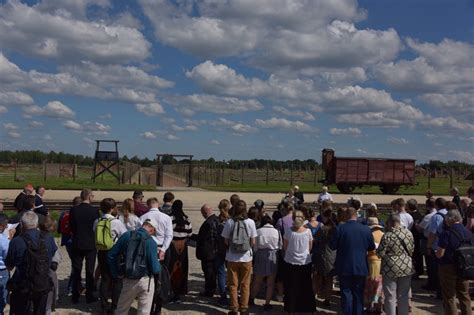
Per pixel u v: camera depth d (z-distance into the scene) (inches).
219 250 398.6
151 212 354.0
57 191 1348.4
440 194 1651.1
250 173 2593.5
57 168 2000.5
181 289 407.2
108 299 381.1
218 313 378.0
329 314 380.8
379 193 1796.3
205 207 416.2
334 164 1739.7
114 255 302.8
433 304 413.4
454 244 335.9
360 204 410.6
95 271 451.8
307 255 368.2
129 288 298.8
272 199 1295.5
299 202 670.5
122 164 1961.1
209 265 414.9
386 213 1090.1
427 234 434.9
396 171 1774.1
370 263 374.6
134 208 414.3
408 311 344.8
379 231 387.9
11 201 1059.9
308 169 2677.2
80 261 390.0
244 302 364.8
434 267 445.1
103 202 365.7
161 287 350.6
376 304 373.1
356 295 333.7
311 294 369.4
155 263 300.2
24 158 5211.6
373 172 1752.0
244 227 362.6
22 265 282.5
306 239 368.2
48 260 290.5
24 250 283.4
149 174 2030.0
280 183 2068.2
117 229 361.1
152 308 360.2
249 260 363.9
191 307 391.2
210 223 409.1
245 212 369.1
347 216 342.3
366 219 409.1
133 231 303.9
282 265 398.0
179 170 2330.2
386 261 339.3
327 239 387.5
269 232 387.5
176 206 410.3
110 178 2162.9
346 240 333.7
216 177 2039.9
